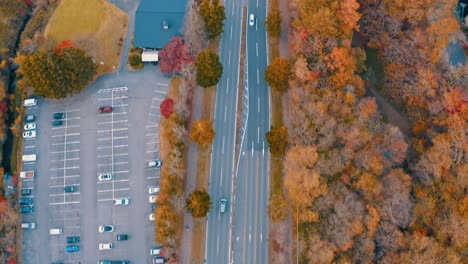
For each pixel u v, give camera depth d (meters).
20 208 118.06
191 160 117.94
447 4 112.88
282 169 116.62
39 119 124.25
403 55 114.94
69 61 118.00
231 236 113.12
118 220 116.12
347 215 100.38
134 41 126.06
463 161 102.56
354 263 100.69
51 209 117.94
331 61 110.81
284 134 110.00
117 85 125.44
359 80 112.88
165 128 118.44
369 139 105.19
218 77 117.44
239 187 116.38
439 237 100.06
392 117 121.06
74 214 117.25
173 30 125.94
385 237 100.00
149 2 129.25
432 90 109.06
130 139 121.12
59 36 130.75
